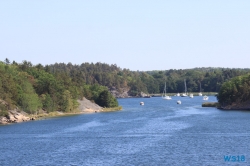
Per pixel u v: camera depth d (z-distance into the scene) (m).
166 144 136.75
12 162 112.12
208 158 112.38
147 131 172.50
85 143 142.12
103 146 134.88
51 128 190.88
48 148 133.25
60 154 121.75
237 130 170.12
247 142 138.75
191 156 115.44
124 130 177.62
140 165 105.12
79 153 122.69
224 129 174.00
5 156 120.69
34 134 169.38
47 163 109.62
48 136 162.50
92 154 120.62
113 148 130.50
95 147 133.12
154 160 110.81
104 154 120.25
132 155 117.94
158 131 171.75
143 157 114.88
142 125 197.38
